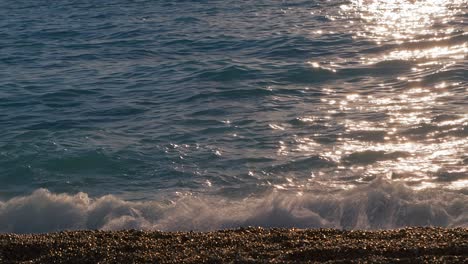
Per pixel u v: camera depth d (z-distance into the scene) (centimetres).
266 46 2408
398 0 3259
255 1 3372
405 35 2480
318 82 1905
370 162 1269
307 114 1591
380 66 2044
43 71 2228
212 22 2920
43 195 1085
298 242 696
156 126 1560
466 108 1559
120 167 1298
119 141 1451
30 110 1750
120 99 1822
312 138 1422
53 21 3195
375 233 741
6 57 2477
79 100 1831
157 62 2275
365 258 621
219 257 649
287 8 3169
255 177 1219
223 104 1720
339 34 2556
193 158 1331
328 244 679
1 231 1022
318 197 1038
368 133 1429
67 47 2622
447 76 1870
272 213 1016
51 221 1041
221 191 1162
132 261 652
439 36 2419
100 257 668
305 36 2536
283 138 1428
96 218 1041
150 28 2880
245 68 2066
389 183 1053
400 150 1320
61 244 706
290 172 1237
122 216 1040
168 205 1073
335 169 1245
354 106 1642
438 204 998
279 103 1705
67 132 1530
